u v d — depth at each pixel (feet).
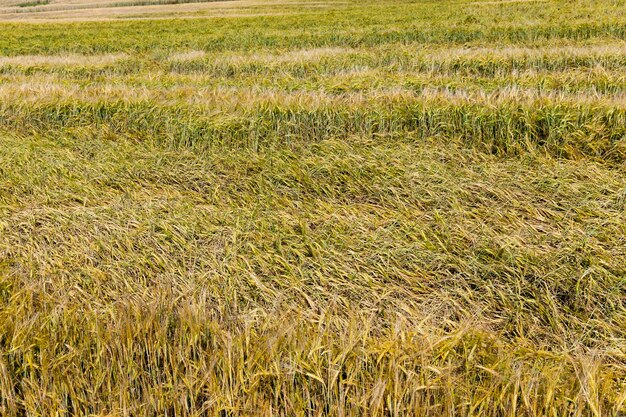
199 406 9.67
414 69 38.99
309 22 70.28
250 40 55.77
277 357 9.66
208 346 10.35
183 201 17.85
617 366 10.03
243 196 18.31
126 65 45.83
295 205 17.69
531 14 60.44
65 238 15.33
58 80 38.24
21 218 16.40
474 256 13.70
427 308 11.98
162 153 22.20
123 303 11.55
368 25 61.62
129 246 14.52
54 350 10.28
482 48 43.32
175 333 10.53
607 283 12.41
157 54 49.96
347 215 16.55
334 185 18.98
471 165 19.72
